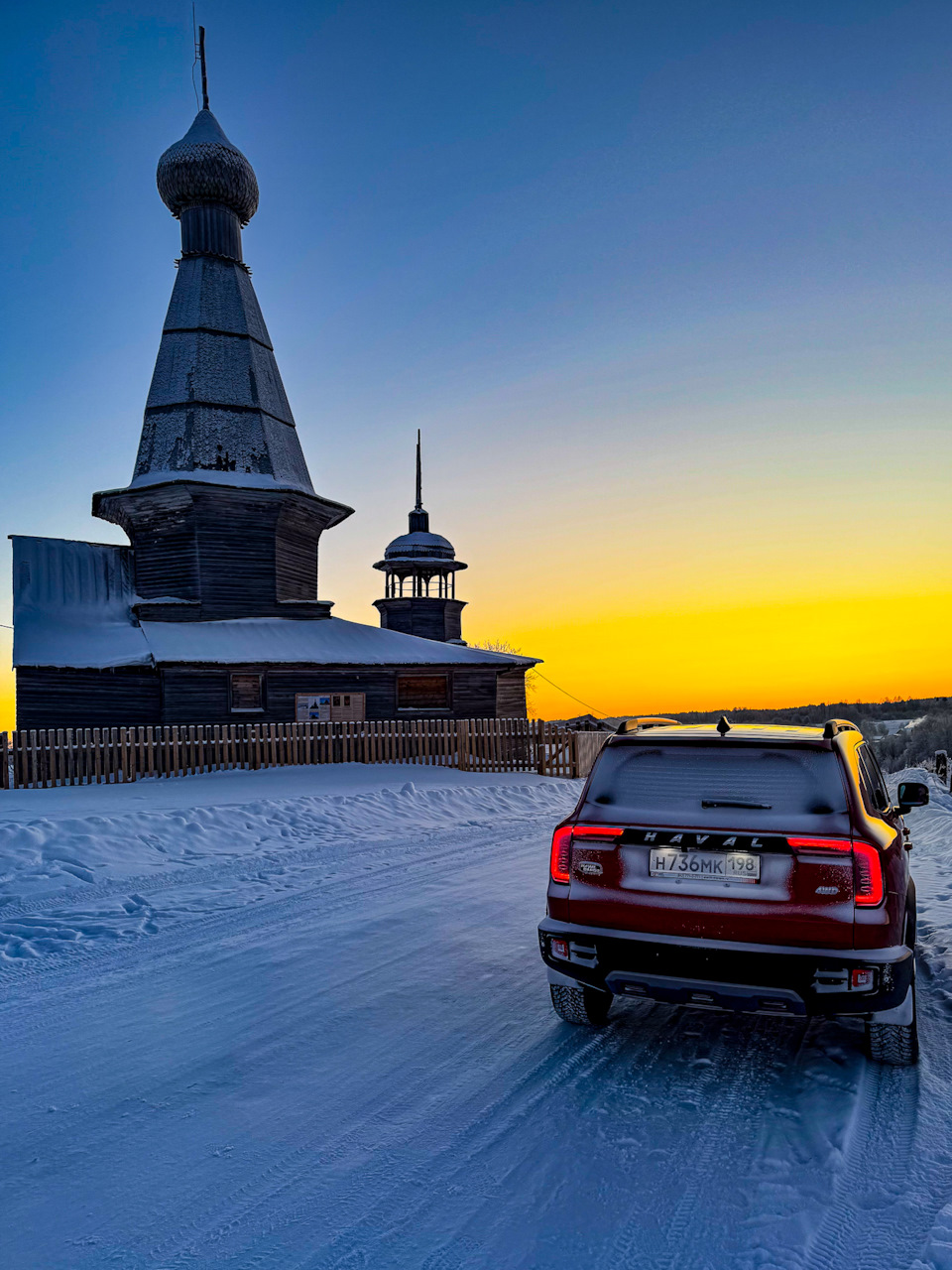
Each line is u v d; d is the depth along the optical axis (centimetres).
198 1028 471
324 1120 360
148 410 3020
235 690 2516
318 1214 291
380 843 1121
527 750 2208
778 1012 371
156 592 2881
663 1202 295
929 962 574
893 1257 263
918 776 2317
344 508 3142
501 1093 384
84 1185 312
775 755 396
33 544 2928
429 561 4372
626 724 463
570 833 418
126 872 886
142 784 1720
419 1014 490
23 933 670
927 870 968
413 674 2759
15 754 1664
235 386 3064
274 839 1120
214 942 647
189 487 2742
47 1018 488
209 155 3166
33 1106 377
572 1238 275
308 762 2039
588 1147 333
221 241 3219
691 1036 454
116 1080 404
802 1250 267
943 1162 318
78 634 2631
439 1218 287
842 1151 326
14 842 935
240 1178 315
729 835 377
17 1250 272
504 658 2833
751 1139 337
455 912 741
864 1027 420
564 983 430
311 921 711
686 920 379
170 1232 282
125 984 548
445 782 1831
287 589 3009
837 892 359
